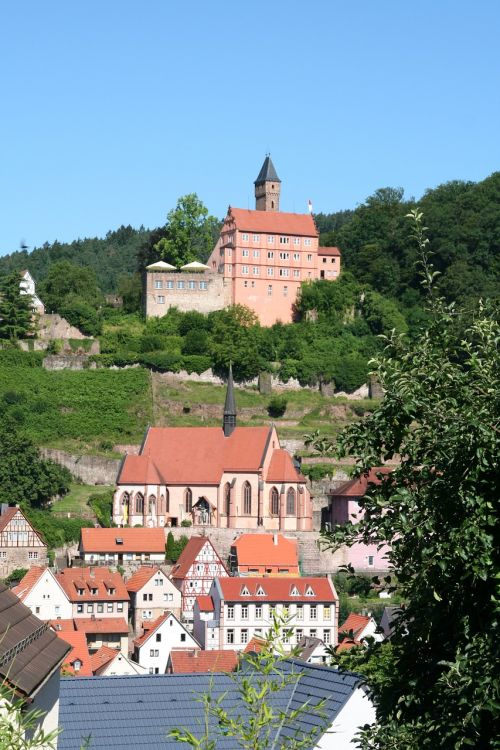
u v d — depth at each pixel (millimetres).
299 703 68688
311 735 47250
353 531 50125
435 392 50125
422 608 49688
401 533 49219
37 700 52062
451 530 46969
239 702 67812
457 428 47844
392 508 50188
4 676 47812
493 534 47844
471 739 44812
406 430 50344
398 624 51094
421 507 48281
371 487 51531
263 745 43750
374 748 49250
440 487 48281
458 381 49969
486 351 50906
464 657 45156
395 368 51250
